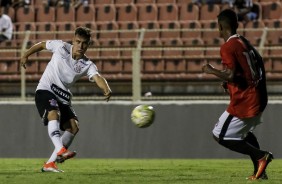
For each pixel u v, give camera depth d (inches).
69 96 1138.7
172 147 1820.9
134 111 1083.3
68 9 2395.4
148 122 1079.6
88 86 1974.7
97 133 1845.5
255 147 978.7
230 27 960.3
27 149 1881.2
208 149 1811.0
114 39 2228.1
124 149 1834.4
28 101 1907.0
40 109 1118.4
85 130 1850.4
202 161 1672.0
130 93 1974.7
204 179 1053.8
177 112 1818.4
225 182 992.9
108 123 1840.6
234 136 973.2
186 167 1417.3
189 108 1813.5
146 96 1860.2
